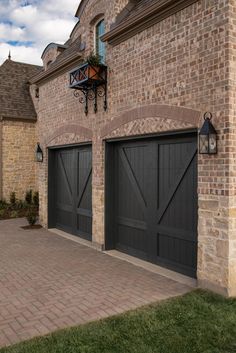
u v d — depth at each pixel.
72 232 10.16
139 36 6.75
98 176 8.26
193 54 5.52
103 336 3.94
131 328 4.14
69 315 4.54
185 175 6.25
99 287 5.62
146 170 7.20
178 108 5.84
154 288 5.56
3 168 15.35
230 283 5.04
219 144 5.08
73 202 10.07
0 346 3.74
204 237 5.38
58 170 11.06
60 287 5.63
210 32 5.22
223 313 4.51
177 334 3.98
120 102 7.39
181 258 6.38
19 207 14.56
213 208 5.21
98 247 8.27
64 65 9.63
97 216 8.34
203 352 3.63
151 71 6.45
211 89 5.21
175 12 5.85
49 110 10.90
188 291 5.39
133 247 7.65
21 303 4.96
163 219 6.77
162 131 6.23
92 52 8.43
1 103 15.59
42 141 11.42
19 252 7.98
